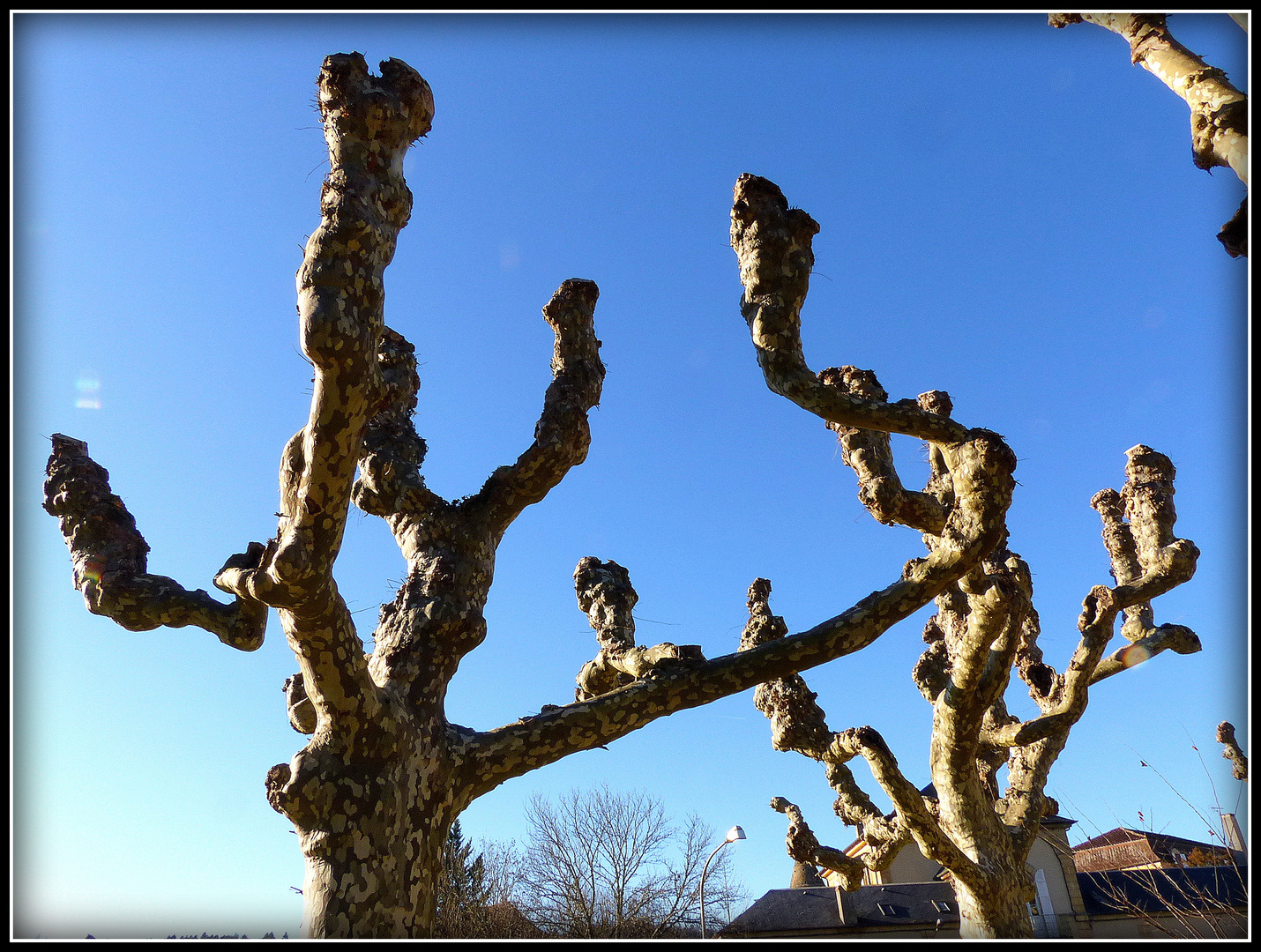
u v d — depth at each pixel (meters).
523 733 5.80
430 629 5.94
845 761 9.06
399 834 5.13
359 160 4.93
